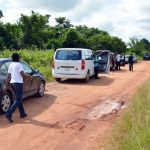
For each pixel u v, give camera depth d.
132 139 6.79
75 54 18.77
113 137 7.95
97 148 7.38
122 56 39.91
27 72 12.45
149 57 75.25
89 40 70.81
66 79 20.61
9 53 29.41
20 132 8.62
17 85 9.85
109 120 9.84
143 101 9.70
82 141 7.90
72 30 61.16
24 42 55.22
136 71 30.55
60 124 9.44
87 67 19.23
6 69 11.05
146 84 13.33
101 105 12.28
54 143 7.77
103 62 24.69
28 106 11.86
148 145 6.19
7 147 7.46
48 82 18.91
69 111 11.16
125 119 8.63
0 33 51.25
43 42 57.75
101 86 17.72
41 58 29.97
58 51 19.02
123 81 20.48
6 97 10.66
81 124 9.40
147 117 7.55
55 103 12.52
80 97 13.98
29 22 56.81
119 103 12.70
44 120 9.88
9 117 9.58
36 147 7.48
